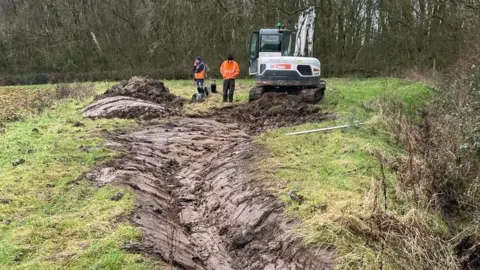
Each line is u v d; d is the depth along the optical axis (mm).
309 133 9156
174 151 9023
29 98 18312
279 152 7840
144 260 4418
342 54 26141
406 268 4543
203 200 6863
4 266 4359
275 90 13461
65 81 27000
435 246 4977
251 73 15578
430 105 13312
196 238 5789
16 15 30922
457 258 5082
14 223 5293
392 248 4797
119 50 29359
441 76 18297
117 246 4660
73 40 29688
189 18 27125
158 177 7535
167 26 27719
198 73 14898
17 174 6891
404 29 24641
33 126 10555
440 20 23047
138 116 11781
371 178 6359
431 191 6453
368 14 25938
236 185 6699
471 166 7109
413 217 5234
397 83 18141
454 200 6543
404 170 6879
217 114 12664
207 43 27094
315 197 5805
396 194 6051
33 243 4805
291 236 5109
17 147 8492
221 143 9672
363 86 17578
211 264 5230
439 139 8023
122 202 5852
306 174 6707
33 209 5711
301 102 12328
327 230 5004
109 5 29031
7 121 11914
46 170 7051
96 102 13164
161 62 28125
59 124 10797
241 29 26453
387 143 8531
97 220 5301
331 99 13562
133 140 9477
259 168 7043
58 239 4887
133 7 28828
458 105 10336
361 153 7586
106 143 8797
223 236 5828
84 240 4836
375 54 25312
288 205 5660
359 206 5434
